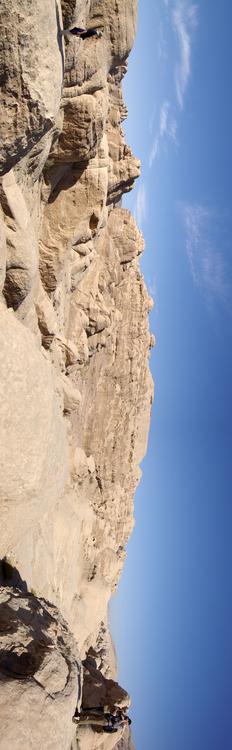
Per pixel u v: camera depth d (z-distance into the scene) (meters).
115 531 30.41
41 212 13.98
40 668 7.04
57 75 8.13
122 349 29.83
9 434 7.93
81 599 20.84
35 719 6.37
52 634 8.54
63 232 14.48
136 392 33.28
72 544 18.61
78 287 21.62
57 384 16.81
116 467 30.69
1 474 7.95
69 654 8.27
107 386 28.69
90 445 27.09
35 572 12.93
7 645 7.11
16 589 9.59
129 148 22.95
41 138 8.91
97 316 21.81
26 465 8.37
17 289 9.98
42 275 14.42
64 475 10.68
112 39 13.48
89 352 23.16
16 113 7.70
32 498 8.86
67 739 7.21
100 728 15.30
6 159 8.23
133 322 31.30
